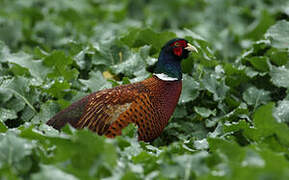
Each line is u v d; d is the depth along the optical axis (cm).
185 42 1110
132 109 1026
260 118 902
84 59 1377
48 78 1277
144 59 1330
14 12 2089
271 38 1350
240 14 1997
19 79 1186
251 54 1357
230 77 1283
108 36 1755
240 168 636
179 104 1199
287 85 1223
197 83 1223
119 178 674
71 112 1051
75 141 700
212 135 1041
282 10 1677
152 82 1070
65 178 630
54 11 2106
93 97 1052
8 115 1138
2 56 1357
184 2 2161
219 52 1644
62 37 1819
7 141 720
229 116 1141
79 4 2212
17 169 709
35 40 1755
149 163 770
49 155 775
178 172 688
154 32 1378
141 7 2266
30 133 842
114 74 1312
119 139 816
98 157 693
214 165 720
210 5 2088
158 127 1063
